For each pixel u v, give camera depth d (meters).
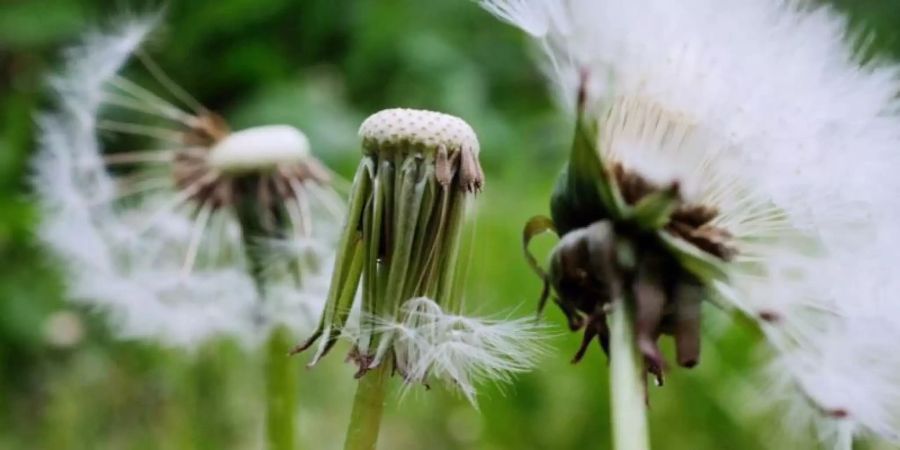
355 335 0.18
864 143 0.18
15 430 0.44
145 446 0.40
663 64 0.18
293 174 0.24
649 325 0.18
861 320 0.18
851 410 0.18
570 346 0.39
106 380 0.41
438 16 0.64
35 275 0.49
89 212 0.27
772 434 0.33
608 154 0.18
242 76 0.63
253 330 0.25
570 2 0.18
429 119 0.18
